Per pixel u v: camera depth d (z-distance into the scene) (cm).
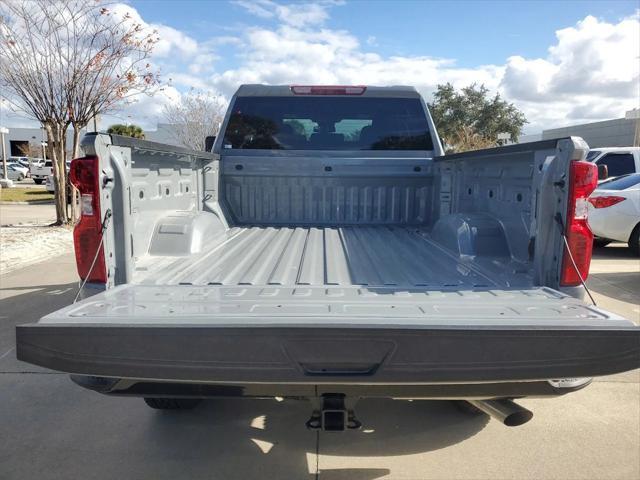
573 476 293
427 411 370
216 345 200
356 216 482
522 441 330
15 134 6694
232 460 307
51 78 1226
